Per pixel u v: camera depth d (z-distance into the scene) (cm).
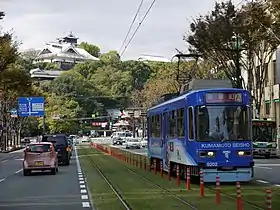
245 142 2130
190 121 2180
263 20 3875
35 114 7406
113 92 11369
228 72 4244
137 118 10269
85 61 12812
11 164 4353
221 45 4022
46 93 11094
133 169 3375
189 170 2098
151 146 3162
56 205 1598
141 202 1645
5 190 2114
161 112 2800
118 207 1534
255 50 4288
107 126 13025
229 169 2109
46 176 2859
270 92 5641
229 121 2136
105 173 3027
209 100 2141
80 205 1591
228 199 1684
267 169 3139
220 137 2122
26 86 5731
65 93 11675
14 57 5006
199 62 4975
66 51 13975
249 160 2123
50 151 2995
